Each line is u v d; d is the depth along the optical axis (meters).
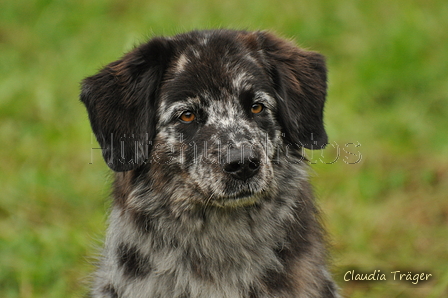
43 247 9.80
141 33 15.26
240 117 6.80
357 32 16.14
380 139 12.98
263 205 6.98
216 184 6.53
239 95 6.82
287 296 6.75
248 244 6.95
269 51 7.46
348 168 12.03
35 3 17.80
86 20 17.00
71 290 9.02
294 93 7.33
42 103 13.84
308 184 7.54
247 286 6.76
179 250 6.94
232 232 6.94
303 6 16.84
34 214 10.77
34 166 12.15
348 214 10.81
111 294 7.09
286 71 7.36
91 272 8.12
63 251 9.67
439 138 12.87
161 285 6.82
